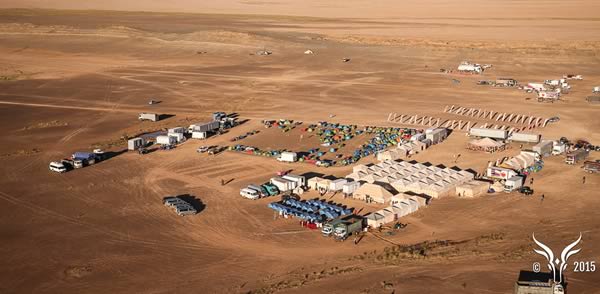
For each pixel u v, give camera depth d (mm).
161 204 70938
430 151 89250
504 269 53469
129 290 52250
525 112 110750
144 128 104062
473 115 109250
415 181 74438
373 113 111625
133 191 75062
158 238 62312
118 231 64000
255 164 84688
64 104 120438
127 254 58938
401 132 97812
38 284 53625
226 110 115625
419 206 68500
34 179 79250
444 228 63438
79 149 92188
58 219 67062
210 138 97562
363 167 79312
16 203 71438
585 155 84500
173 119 110000
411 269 53969
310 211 67375
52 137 98500
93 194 74125
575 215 65938
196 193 74250
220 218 66938
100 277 54625
